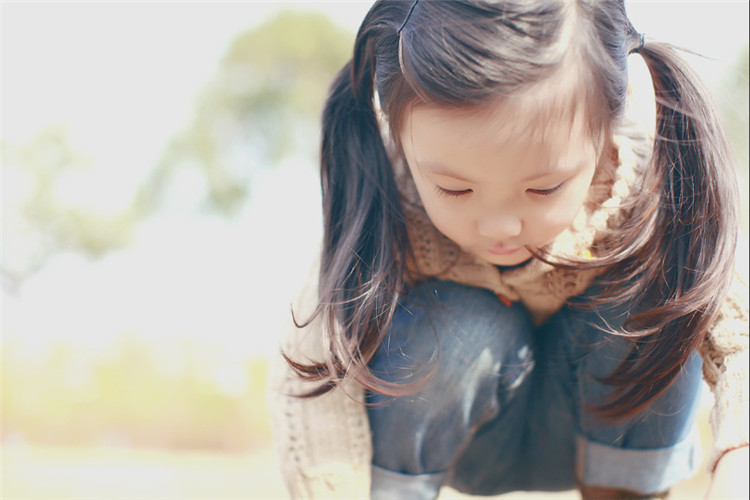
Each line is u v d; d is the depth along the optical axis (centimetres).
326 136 81
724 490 74
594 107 69
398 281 78
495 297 82
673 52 79
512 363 83
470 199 71
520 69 66
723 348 78
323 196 81
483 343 80
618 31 72
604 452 86
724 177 77
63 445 257
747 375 77
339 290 78
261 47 754
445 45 67
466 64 67
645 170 78
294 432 81
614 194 77
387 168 79
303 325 78
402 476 83
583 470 88
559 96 67
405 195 80
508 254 74
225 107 770
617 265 79
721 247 77
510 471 92
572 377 85
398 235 79
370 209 79
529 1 67
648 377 79
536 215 71
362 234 78
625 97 73
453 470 91
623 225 78
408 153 72
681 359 77
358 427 81
